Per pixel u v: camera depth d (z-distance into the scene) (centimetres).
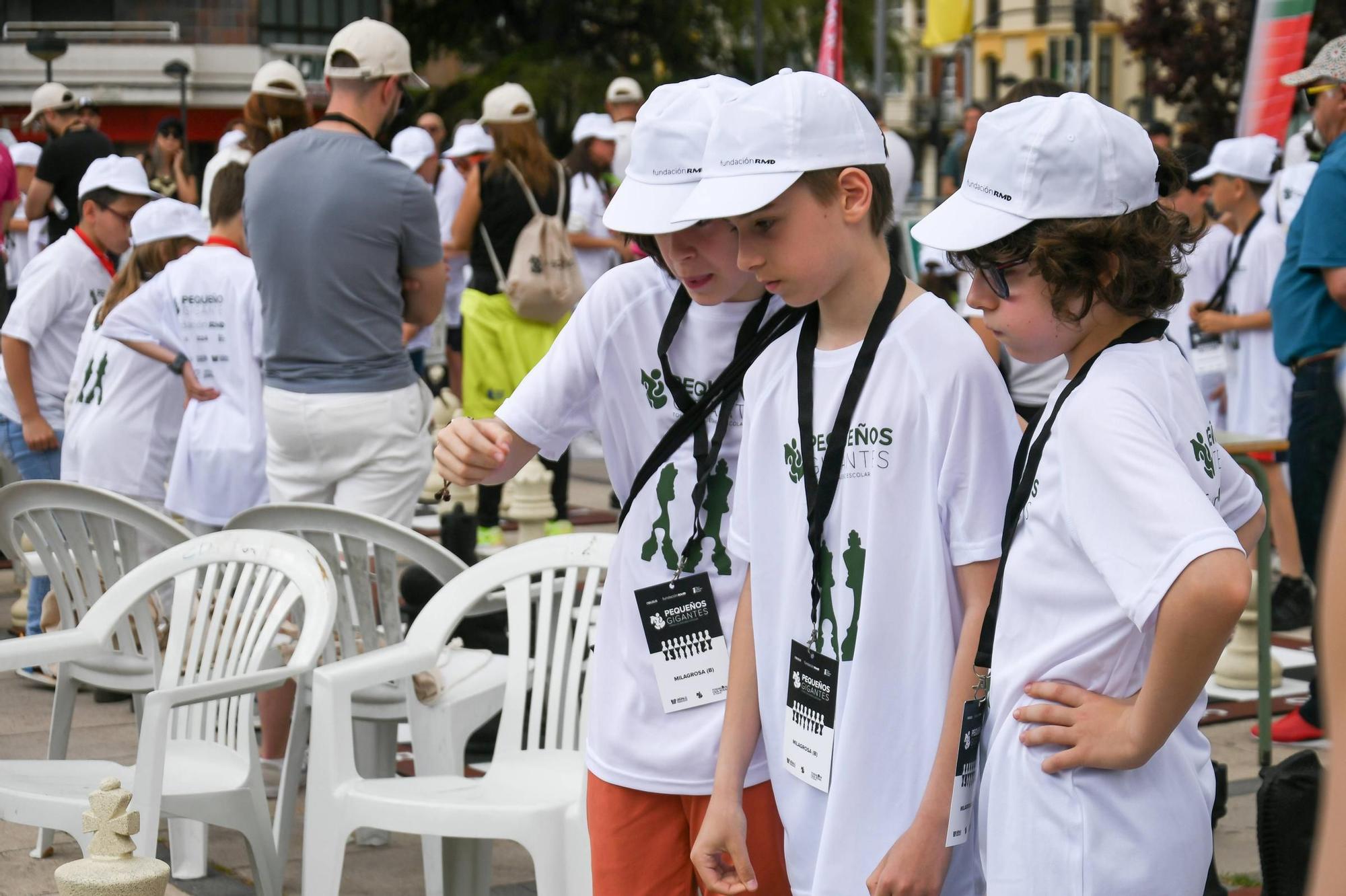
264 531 367
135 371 544
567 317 737
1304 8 657
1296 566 648
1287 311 515
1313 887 94
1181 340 695
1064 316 195
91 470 547
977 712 211
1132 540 183
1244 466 457
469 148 1059
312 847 312
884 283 225
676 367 261
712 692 259
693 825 262
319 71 2777
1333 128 495
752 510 237
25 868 396
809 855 231
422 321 477
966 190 207
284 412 453
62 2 2639
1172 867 194
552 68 3034
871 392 221
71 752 484
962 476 217
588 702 299
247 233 459
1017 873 196
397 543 376
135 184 605
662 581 262
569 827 294
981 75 3400
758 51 1402
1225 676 558
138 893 246
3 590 725
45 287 596
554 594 393
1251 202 686
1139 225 195
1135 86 2823
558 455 280
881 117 553
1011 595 202
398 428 460
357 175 445
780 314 252
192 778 351
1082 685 194
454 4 3350
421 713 360
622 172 1020
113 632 379
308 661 325
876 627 221
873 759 222
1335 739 93
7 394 611
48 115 889
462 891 339
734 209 212
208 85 2623
